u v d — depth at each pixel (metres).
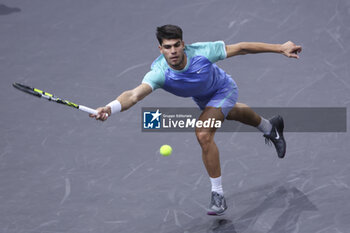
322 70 24.98
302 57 26.08
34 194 17.97
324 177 18.06
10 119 22.75
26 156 20.20
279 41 27.44
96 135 21.41
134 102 15.19
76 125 22.14
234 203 17.06
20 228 16.28
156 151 20.22
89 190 18.08
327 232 15.45
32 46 28.75
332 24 28.50
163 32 14.62
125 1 32.44
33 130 21.91
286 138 20.42
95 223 16.44
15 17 31.45
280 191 17.50
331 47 26.66
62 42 28.98
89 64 26.94
